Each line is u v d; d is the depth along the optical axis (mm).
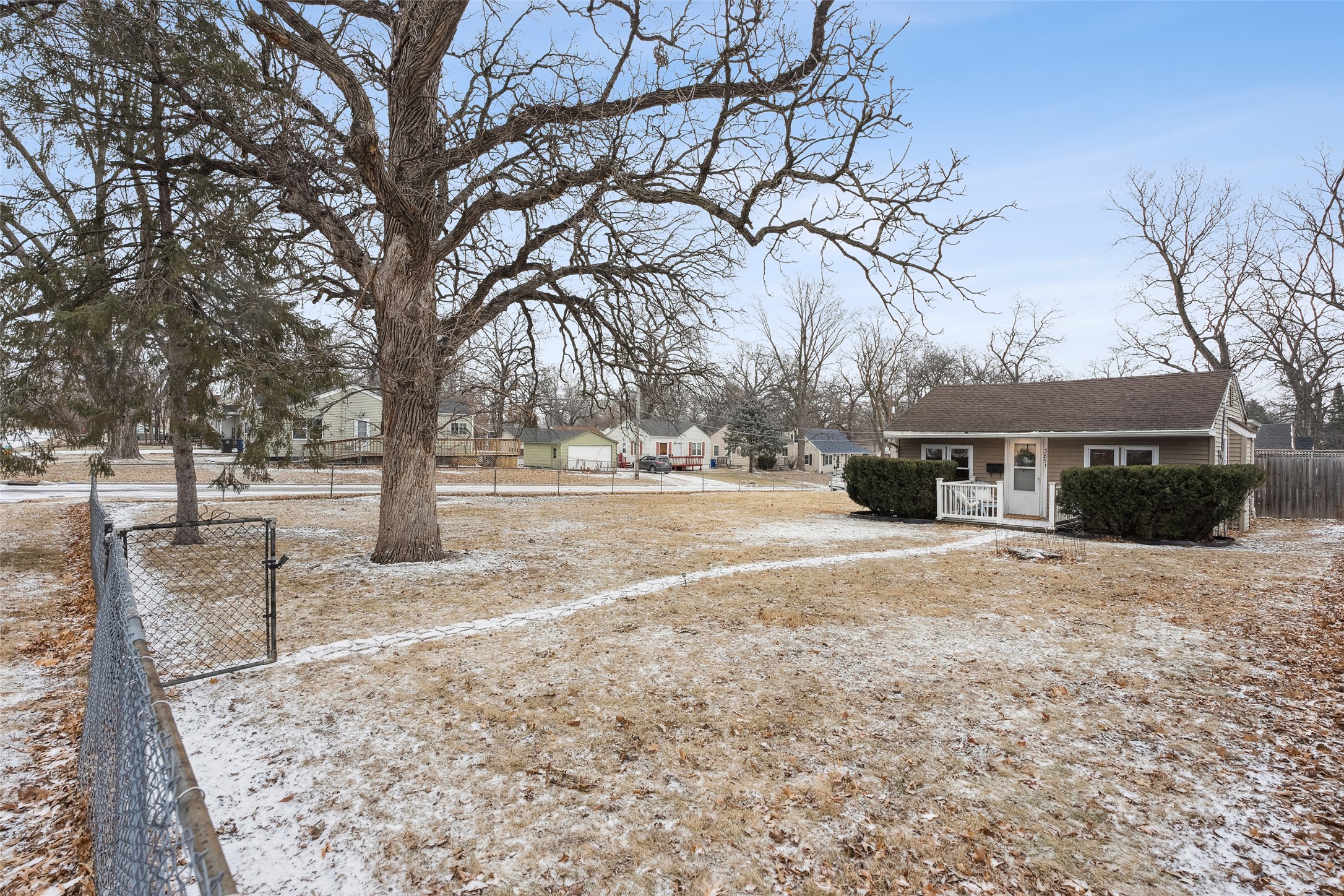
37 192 8188
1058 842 3146
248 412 9547
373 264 9594
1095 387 17641
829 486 38688
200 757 3826
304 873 2836
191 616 6762
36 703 4691
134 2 7910
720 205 9648
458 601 7500
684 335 10984
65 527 13086
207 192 8781
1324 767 3844
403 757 3859
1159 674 5379
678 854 3027
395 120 9305
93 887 2783
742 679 5180
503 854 3000
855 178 9227
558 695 4816
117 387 8805
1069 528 14656
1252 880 2873
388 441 9789
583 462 47938
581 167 8727
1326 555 11391
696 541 12617
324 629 6379
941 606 7586
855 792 3559
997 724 4422
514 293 10336
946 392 20188
